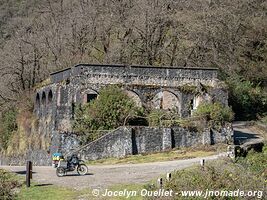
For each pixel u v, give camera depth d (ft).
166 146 133.69
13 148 183.21
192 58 222.48
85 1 253.65
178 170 85.81
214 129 139.33
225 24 236.84
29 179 86.43
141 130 132.67
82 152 127.03
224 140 139.44
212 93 156.56
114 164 118.62
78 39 220.84
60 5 269.44
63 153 133.18
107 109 138.21
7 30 312.91
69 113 149.79
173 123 137.80
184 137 136.36
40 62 216.54
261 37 238.89
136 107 143.43
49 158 146.00
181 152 129.49
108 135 129.39
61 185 86.53
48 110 165.07
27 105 189.98
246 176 72.08
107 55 214.90
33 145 168.25
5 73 211.61
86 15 232.32
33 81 211.20
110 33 228.43
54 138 140.77
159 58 217.15
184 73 158.30
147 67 156.56
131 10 232.73
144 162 118.52
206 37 229.66
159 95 156.04
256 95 203.72
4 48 247.91
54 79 167.53
